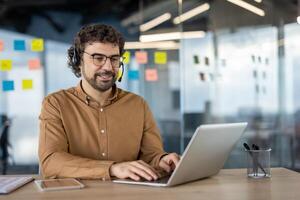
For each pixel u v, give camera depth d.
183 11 4.76
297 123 4.59
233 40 4.70
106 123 1.55
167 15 4.79
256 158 1.31
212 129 1.13
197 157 1.14
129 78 4.66
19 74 4.59
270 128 4.64
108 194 1.04
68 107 1.54
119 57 1.48
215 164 1.29
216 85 4.72
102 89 1.51
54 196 1.03
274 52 4.63
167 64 4.76
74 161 1.30
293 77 4.59
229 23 4.69
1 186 1.12
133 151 1.59
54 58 4.67
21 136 4.60
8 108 4.58
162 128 4.75
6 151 4.59
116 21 4.88
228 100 4.72
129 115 1.61
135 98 1.66
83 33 1.46
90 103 1.56
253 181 1.23
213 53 4.71
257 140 4.63
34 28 4.69
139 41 4.81
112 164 1.26
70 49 1.58
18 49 4.61
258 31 4.65
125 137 1.58
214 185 1.17
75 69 1.57
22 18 4.67
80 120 1.53
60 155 1.34
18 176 1.34
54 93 1.58
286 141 4.61
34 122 4.61
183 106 4.74
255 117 4.69
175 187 1.14
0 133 4.57
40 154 1.41
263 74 4.66
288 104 4.62
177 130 4.75
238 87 4.71
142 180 1.19
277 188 1.12
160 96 4.74
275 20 4.61
